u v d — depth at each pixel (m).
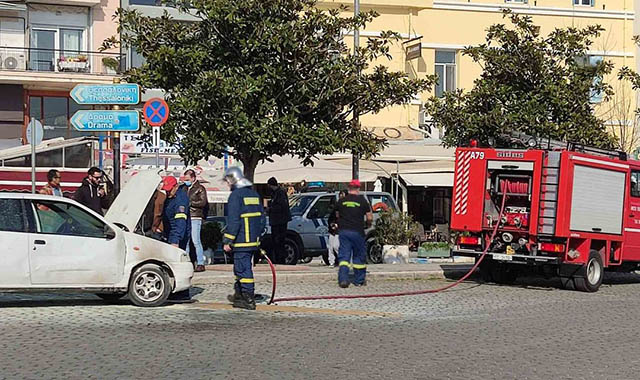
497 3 36.19
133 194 15.41
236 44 18.72
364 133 19.78
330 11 19.42
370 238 22.86
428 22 35.41
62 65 35.38
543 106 23.03
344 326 12.05
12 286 12.23
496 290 17.47
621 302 15.88
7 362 9.18
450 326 12.34
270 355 9.80
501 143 19.28
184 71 18.69
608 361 10.05
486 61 24.33
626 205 18.67
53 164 29.14
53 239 12.54
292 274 17.75
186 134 18.52
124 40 19.52
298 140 18.36
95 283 12.82
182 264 13.61
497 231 17.83
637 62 37.53
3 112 35.56
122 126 16.80
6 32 35.34
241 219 13.27
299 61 18.64
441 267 20.16
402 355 10.02
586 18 37.00
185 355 9.71
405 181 27.75
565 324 12.84
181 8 19.72
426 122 33.81
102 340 10.50
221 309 13.34
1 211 12.38
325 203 23.41
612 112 36.28
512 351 10.48
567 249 17.22
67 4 36.09
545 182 17.25
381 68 19.75
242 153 19.31
